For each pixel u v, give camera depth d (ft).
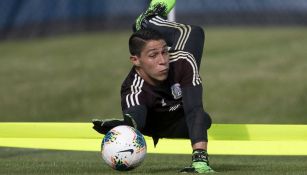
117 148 61.46
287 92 189.16
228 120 169.48
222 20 303.89
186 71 65.05
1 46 288.71
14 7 311.88
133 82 65.98
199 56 70.90
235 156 110.42
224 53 242.58
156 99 65.67
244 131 100.78
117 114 178.40
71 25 312.91
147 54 63.77
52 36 302.25
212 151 93.50
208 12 303.68
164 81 65.36
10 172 68.44
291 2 305.73
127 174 64.90
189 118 63.87
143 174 64.39
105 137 62.39
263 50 244.22
